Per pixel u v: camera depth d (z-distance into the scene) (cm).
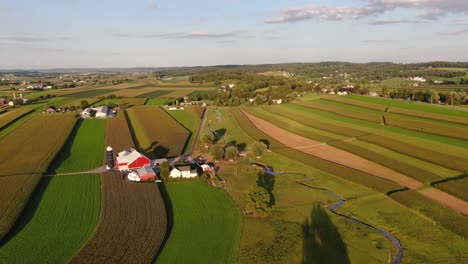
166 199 7169
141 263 4788
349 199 7150
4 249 5184
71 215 6316
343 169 8788
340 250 5269
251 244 5425
